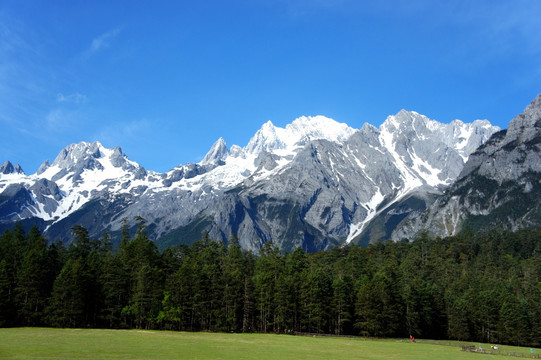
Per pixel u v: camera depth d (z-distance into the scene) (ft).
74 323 494.18
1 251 532.32
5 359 246.47
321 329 557.33
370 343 441.68
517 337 527.40
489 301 562.25
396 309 540.52
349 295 571.69
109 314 513.04
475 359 334.24
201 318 532.73
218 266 645.92
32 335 375.86
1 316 469.16
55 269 547.90
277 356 305.12
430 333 578.66
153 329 515.91
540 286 648.79
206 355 294.46
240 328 549.95
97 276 531.09
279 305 536.42
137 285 526.57
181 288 525.75
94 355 270.05
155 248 634.84
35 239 612.70
